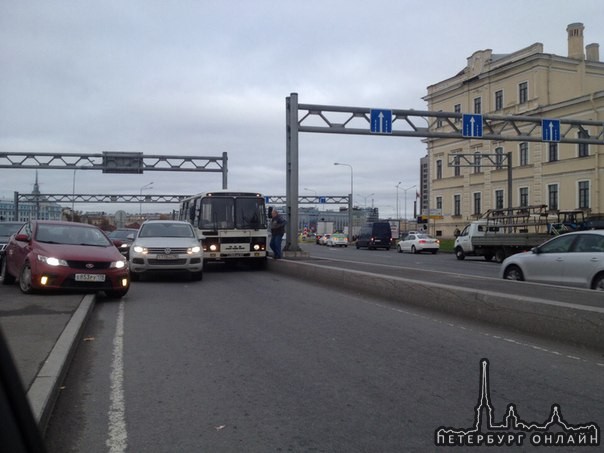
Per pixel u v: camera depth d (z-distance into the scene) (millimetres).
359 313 9914
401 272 14133
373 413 4781
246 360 6578
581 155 43469
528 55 47125
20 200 63938
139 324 8820
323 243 66750
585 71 48500
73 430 4414
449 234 58094
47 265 10547
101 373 6020
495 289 9914
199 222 17906
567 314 7320
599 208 41875
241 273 18219
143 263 14648
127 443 4160
